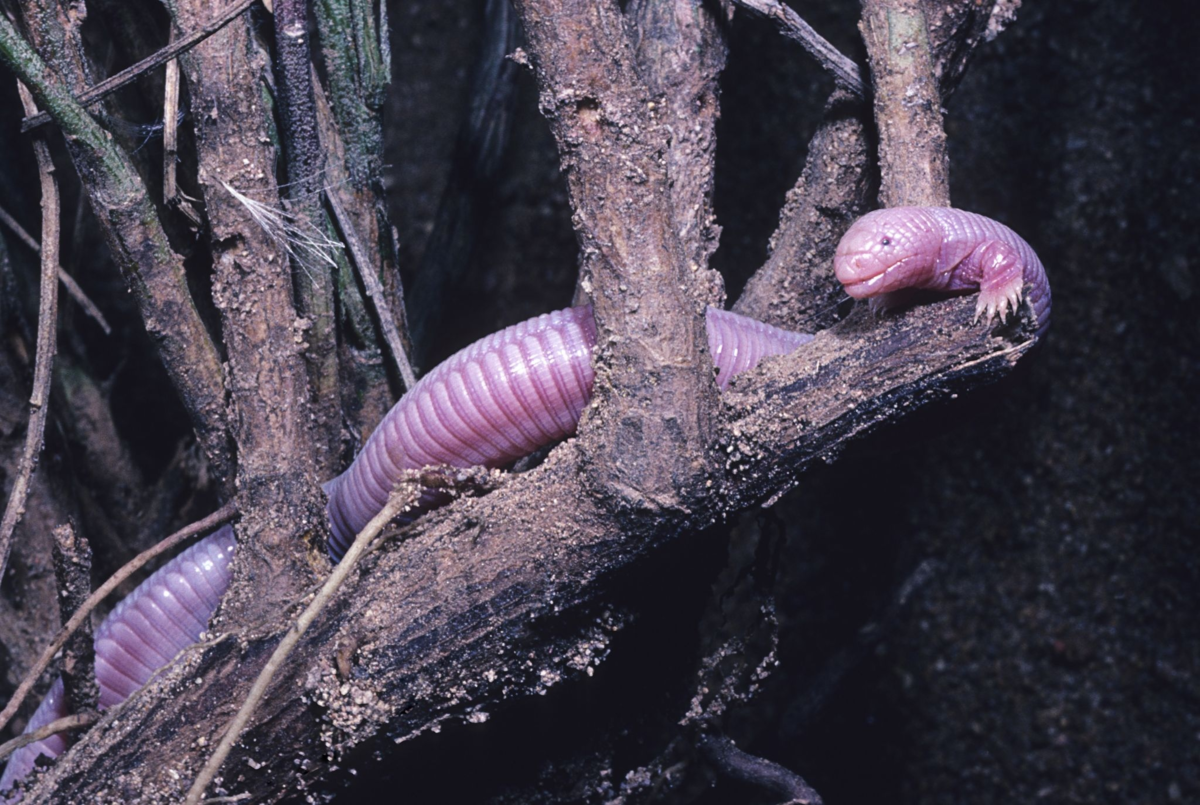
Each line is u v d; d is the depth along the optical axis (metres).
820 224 0.19
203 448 0.18
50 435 0.21
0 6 0.17
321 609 0.17
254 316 0.18
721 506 0.17
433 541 0.17
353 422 0.19
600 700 0.19
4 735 0.21
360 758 0.18
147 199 0.17
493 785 0.19
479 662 0.17
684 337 0.17
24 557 0.21
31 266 0.22
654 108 0.17
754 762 0.19
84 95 0.17
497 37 0.23
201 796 0.17
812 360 0.17
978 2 0.19
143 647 0.19
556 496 0.17
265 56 0.18
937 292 0.18
